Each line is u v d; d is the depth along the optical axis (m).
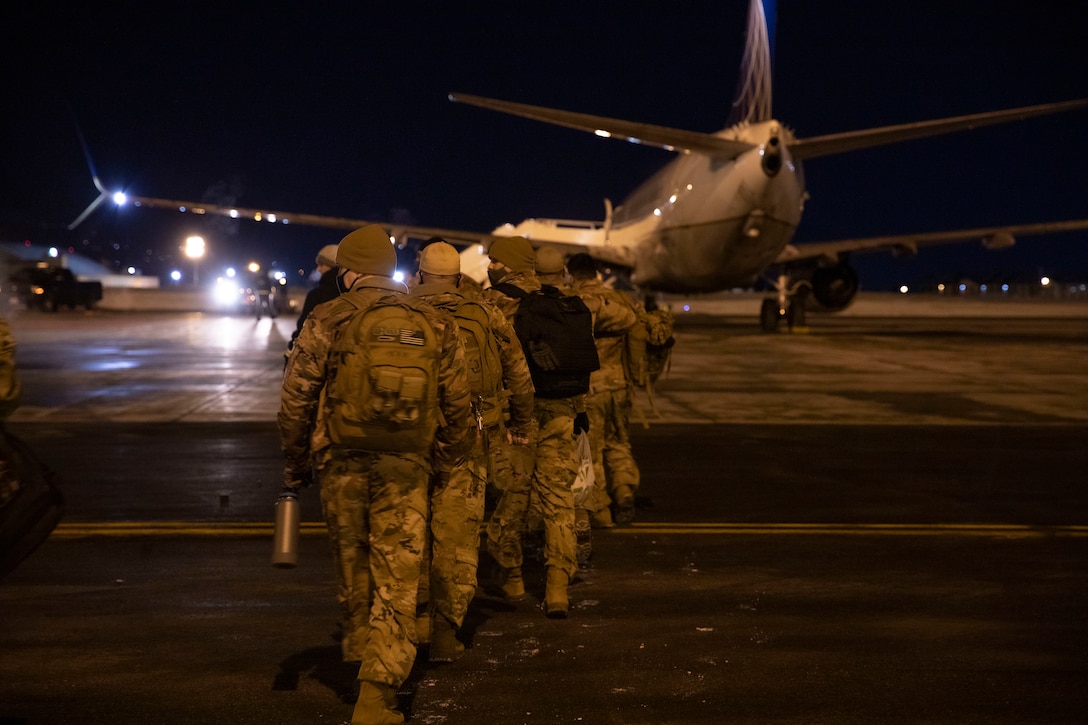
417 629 5.03
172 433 12.13
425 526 4.18
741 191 27.33
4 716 4.12
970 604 5.77
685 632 5.27
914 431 12.76
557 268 6.56
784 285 33.66
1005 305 68.44
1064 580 6.28
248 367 20.09
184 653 4.89
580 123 24.39
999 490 9.12
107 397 15.45
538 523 6.23
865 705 4.30
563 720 4.14
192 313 49.84
